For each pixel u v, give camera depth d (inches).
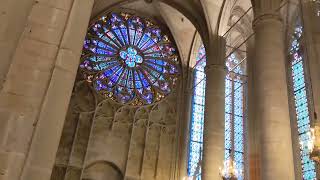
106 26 978.1
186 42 1017.5
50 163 186.2
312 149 391.5
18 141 178.5
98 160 820.6
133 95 923.4
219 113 747.4
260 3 616.7
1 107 181.6
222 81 783.1
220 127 735.1
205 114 754.8
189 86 965.2
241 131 831.1
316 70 495.5
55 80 201.3
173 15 986.1
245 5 869.8
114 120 871.7
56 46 208.8
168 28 1025.5
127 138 866.1
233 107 879.1
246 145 800.3
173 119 924.0
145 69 968.3
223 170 595.8
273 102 520.7
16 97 186.9
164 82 965.8
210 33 832.3
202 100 957.8
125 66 952.9
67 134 816.3
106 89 903.7
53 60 204.7
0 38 180.7
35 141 184.4
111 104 892.0
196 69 994.1
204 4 837.8
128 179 818.8
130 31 1001.5
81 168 796.0
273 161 481.1
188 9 895.7
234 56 944.9
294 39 770.2
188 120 920.9
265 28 585.3
